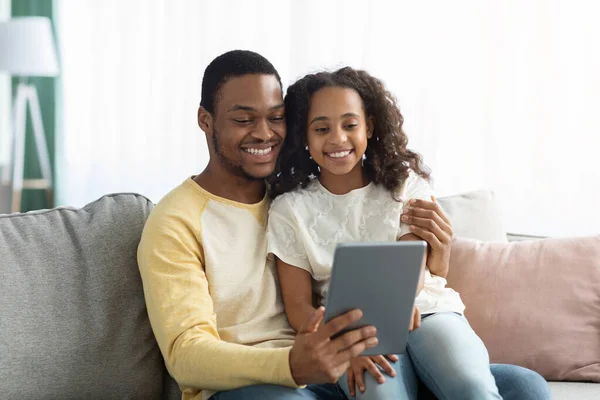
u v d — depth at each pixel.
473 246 2.02
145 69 4.66
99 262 1.76
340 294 1.39
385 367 1.58
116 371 1.72
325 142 1.81
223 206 1.78
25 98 4.84
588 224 3.67
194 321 1.61
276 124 1.79
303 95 1.84
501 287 1.95
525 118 3.79
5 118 5.00
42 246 1.73
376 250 1.34
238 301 1.73
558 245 2.01
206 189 1.80
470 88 3.92
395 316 1.44
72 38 4.81
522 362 1.91
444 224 1.81
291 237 1.79
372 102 1.87
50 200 4.90
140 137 4.71
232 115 1.75
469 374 1.54
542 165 3.75
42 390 1.65
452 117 3.96
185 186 1.80
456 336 1.63
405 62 4.05
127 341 1.74
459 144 3.95
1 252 1.69
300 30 4.29
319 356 1.43
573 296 1.93
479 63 3.88
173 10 4.58
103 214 1.82
